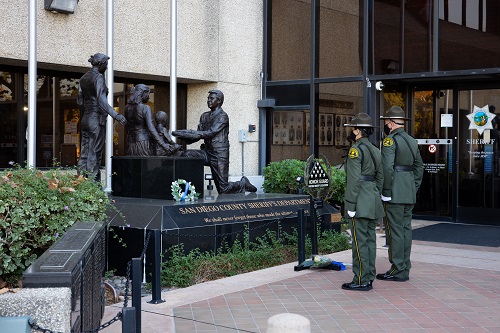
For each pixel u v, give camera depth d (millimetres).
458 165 15625
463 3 14469
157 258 7906
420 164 9078
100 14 13914
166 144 11227
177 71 15375
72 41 13430
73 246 5090
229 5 16578
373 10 15727
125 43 14383
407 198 8852
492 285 8789
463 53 14477
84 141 11156
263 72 17438
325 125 16500
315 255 10031
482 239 12969
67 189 7301
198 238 9898
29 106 11859
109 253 9859
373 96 15820
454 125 15672
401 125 9055
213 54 16203
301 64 16922
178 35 15383
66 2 12992
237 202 10859
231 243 10453
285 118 17281
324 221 12211
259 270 9984
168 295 8297
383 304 7734
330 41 16422
